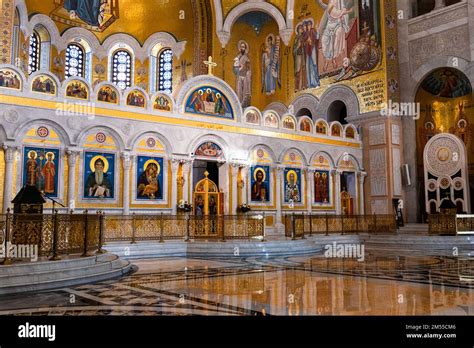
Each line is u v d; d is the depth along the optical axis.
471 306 7.40
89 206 17.50
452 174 25.69
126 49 30.75
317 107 31.22
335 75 30.28
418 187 28.02
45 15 27.52
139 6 30.70
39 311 6.95
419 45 27.84
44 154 16.67
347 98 29.50
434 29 27.09
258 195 22.83
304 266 13.16
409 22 28.42
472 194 26.42
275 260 14.88
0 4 17.80
